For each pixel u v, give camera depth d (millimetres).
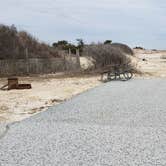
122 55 30031
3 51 29734
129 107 11641
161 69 32312
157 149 6836
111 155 6496
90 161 6180
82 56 34188
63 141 7457
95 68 28734
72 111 10961
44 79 22984
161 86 18312
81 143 7297
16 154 6594
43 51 34031
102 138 7676
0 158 6375
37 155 6527
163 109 11258
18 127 8812
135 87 17844
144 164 6000
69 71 28547
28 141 7484
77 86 18469
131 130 8406
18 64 26922
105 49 29781
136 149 6848
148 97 14055
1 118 10117
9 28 33062
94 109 11289
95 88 17406
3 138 7758
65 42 48438
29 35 34875
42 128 8664
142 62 40938
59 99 13672
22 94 15383
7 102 13062
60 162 6145
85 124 9102
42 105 12320
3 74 25844
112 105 12062
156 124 9055
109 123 9203
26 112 11047
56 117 10031
